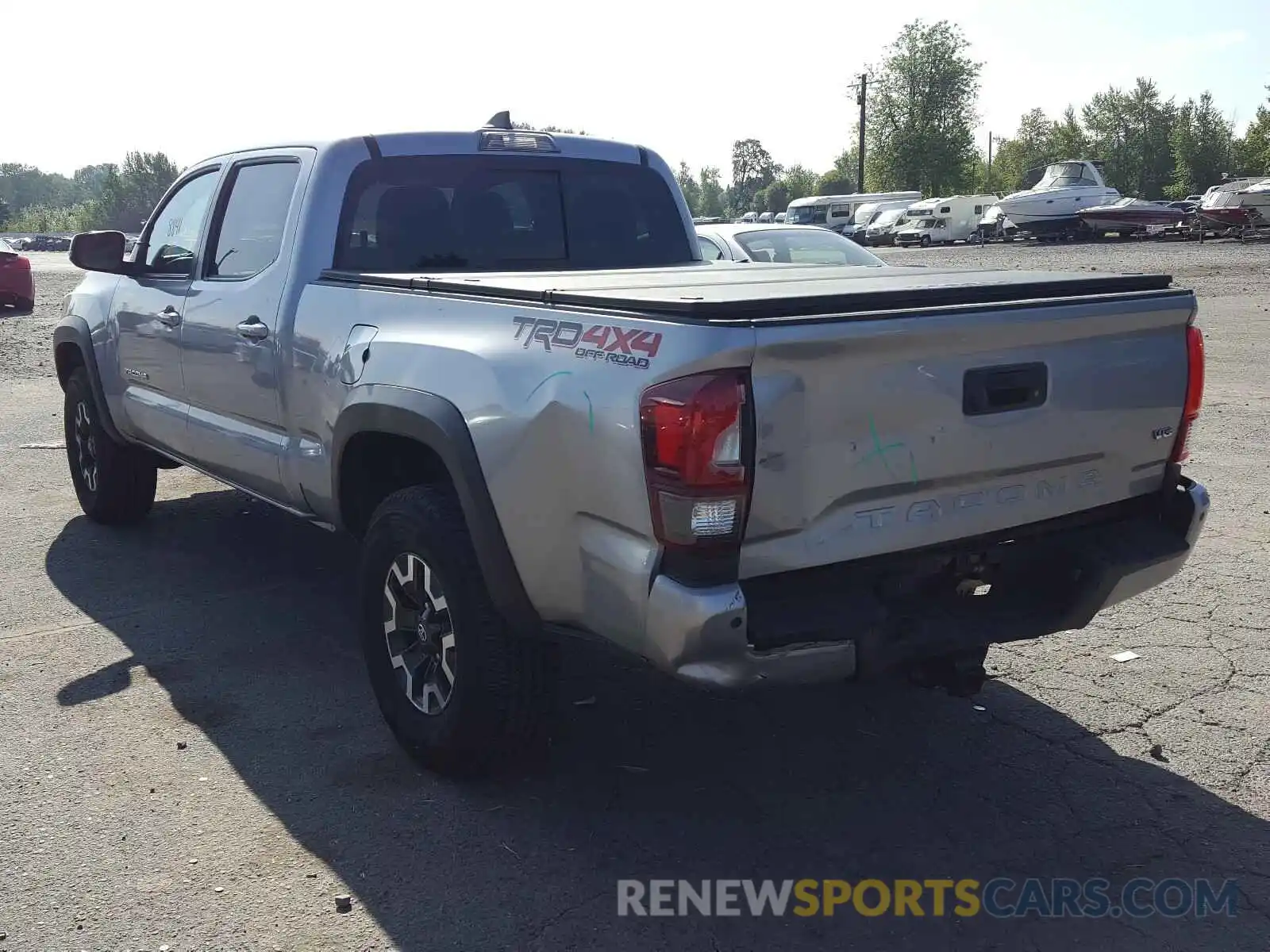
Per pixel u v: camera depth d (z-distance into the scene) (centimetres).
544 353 318
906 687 444
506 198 504
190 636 493
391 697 383
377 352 378
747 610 286
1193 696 432
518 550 326
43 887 312
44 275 3384
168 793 362
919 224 4597
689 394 276
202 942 290
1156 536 359
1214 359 1266
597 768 381
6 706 424
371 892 311
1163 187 9550
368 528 410
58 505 711
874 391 295
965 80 7656
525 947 289
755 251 1055
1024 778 374
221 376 487
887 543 307
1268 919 301
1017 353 319
